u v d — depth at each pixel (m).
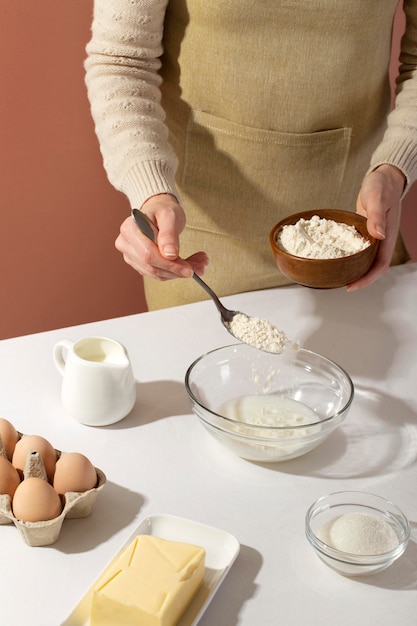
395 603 0.92
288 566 0.96
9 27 1.91
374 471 1.12
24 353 1.33
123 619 0.85
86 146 2.11
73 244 2.20
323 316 1.47
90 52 1.48
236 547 0.96
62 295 2.25
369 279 1.30
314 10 1.40
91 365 1.13
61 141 2.07
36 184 2.10
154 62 1.50
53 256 2.19
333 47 1.46
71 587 0.92
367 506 1.01
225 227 1.63
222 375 1.23
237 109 1.52
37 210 2.12
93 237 2.21
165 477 1.08
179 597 0.86
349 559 0.92
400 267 1.65
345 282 1.25
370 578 0.95
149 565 0.89
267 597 0.92
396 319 1.48
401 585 0.94
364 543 0.94
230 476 1.09
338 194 1.66
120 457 1.11
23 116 2.01
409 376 1.32
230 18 1.42
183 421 1.19
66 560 0.95
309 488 1.08
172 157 1.41
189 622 0.88
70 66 2.00
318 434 1.07
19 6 1.90
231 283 1.64
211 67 1.50
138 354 1.33
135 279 2.32
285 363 1.25
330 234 1.29
